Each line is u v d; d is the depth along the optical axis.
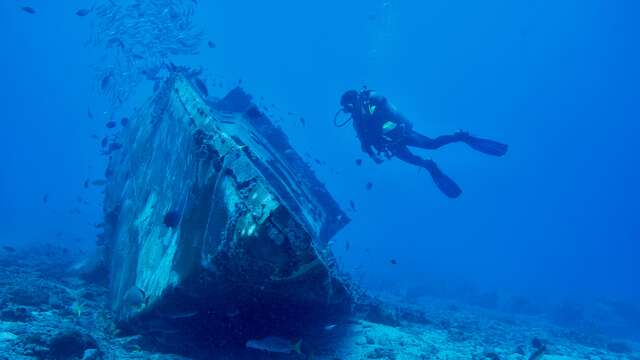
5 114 86.31
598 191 101.25
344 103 8.81
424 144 8.98
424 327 9.07
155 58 11.36
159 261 4.86
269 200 3.76
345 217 10.68
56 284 8.29
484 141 8.97
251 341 4.01
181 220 4.66
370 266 32.94
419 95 102.19
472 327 11.02
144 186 6.71
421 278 27.17
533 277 48.25
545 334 12.27
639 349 12.55
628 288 51.22
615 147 98.75
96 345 4.34
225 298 4.32
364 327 6.82
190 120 5.71
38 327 4.78
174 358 4.64
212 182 4.45
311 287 4.25
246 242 3.74
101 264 8.71
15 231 29.44
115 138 10.78
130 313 4.92
